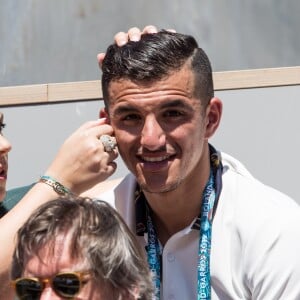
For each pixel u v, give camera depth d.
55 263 4.46
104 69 5.66
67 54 9.70
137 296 4.59
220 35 9.64
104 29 9.69
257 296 5.69
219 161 5.99
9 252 5.62
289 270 5.57
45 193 5.76
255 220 5.69
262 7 9.58
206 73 5.66
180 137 5.48
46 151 8.59
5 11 9.81
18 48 9.75
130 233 4.73
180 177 5.56
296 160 8.02
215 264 5.75
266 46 9.57
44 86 8.61
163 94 5.42
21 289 4.52
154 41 5.56
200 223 5.86
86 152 5.79
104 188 6.64
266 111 8.10
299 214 5.72
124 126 5.59
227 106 8.17
